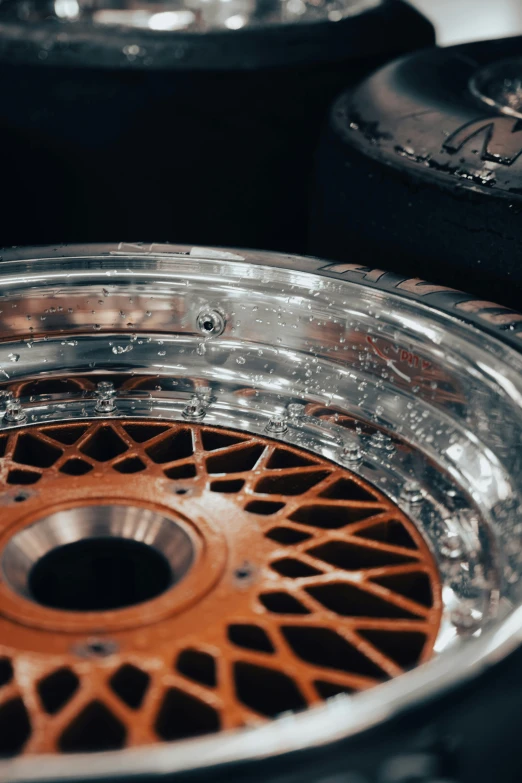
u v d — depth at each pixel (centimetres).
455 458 111
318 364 121
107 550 105
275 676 93
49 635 95
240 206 159
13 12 178
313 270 121
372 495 109
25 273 121
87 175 156
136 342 123
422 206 124
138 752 78
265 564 101
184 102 151
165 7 191
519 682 83
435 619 97
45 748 87
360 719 80
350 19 160
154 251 124
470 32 287
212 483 111
